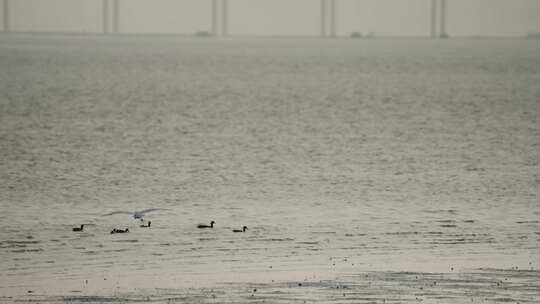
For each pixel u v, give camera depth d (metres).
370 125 95.81
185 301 38.25
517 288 39.88
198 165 71.56
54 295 38.97
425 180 66.31
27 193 60.62
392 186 64.12
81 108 107.69
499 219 53.69
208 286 40.16
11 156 74.00
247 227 51.03
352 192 62.00
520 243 47.78
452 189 63.16
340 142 83.94
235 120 98.50
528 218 54.00
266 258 44.69
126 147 79.62
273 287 40.06
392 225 51.84
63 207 56.50
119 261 43.97
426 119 101.31
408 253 45.75
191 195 60.72
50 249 45.91
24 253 45.19
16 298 38.66
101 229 50.19
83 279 41.19
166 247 46.44
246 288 39.88
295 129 92.19
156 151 77.94
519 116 105.31
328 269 42.78
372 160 74.56
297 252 45.81
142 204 57.75
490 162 74.19
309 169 70.38
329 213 55.25
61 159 73.25
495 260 44.38
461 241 48.16
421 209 56.59
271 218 53.66
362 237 48.94
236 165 71.81
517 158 76.44
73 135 85.94
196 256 44.94
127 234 48.97
